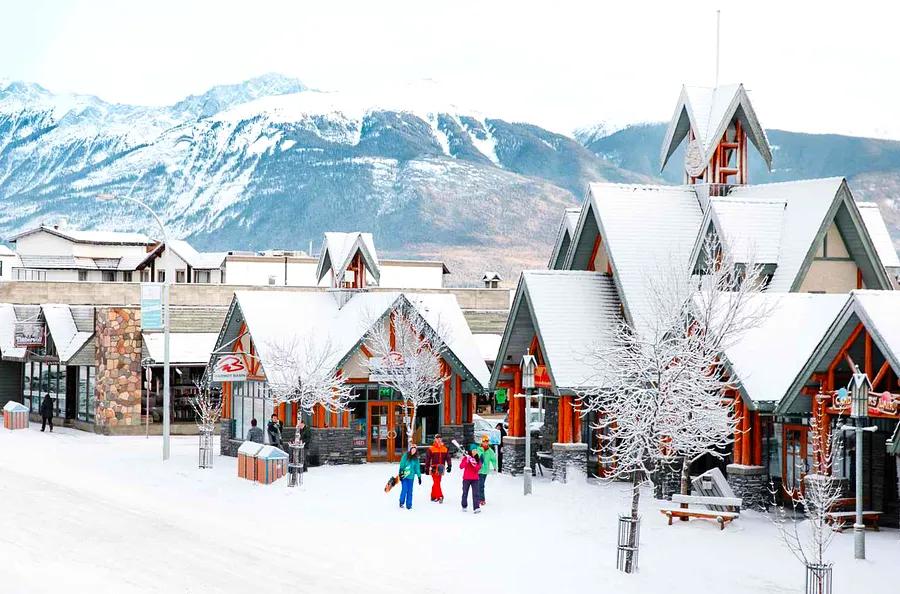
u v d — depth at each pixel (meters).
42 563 27.48
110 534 31.39
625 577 26.75
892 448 28.61
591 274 45.06
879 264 42.50
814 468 32.03
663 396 30.61
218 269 101.19
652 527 32.91
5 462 46.97
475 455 36.53
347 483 41.97
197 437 60.59
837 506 32.53
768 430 36.62
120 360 59.97
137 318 60.31
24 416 62.09
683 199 46.81
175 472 44.97
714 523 33.31
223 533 31.83
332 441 47.84
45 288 69.44
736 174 47.69
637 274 43.56
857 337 31.30
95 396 60.84
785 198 43.94
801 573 27.14
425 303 51.84
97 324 60.75
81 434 59.97
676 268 39.69
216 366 47.19
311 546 30.11
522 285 44.06
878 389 31.28
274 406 47.44
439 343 49.12
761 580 26.52
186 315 61.50
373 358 48.53
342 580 26.08
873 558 28.52
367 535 31.78
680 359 32.41
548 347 42.59
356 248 52.28
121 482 42.19
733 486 35.84
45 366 65.94
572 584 26.06
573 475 42.25
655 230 45.19
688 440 31.78
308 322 50.22
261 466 42.09
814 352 31.89
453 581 26.22
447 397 50.34
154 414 62.09
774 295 37.72
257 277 97.69
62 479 42.31
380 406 49.19
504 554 29.25
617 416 33.28
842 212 42.38
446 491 40.31
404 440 49.53
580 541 31.06
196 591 24.84
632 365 33.22
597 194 45.66
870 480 33.78
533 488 40.94
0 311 67.12
